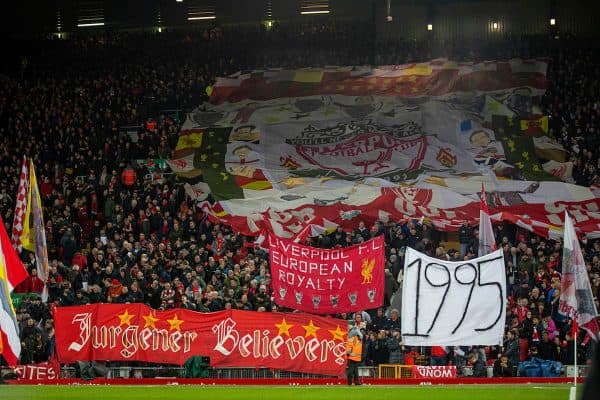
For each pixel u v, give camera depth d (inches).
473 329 1112.2
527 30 2470.5
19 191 1267.2
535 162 1846.7
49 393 945.5
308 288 1182.3
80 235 1617.9
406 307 1115.3
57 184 1825.8
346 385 1081.4
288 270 1186.0
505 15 2479.1
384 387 1032.2
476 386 1045.8
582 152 1818.4
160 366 1208.8
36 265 1301.7
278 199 1696.6
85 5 2751.0
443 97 2066.9
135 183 1795.0
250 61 2341.3
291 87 2160.4
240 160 1889.8
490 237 1191.6
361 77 2176.4
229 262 1397.6
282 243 1188.5
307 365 1143.0
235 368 1176.8
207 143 1955.0
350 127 1995.6
